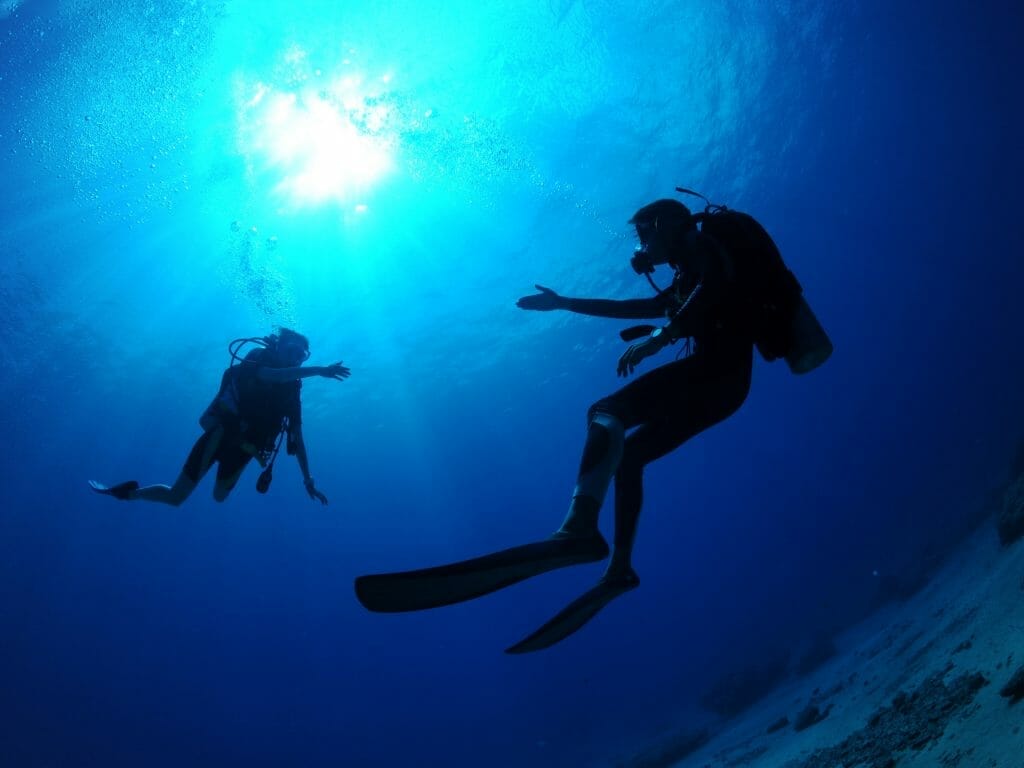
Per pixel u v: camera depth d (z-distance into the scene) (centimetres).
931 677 788
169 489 399
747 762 1149
